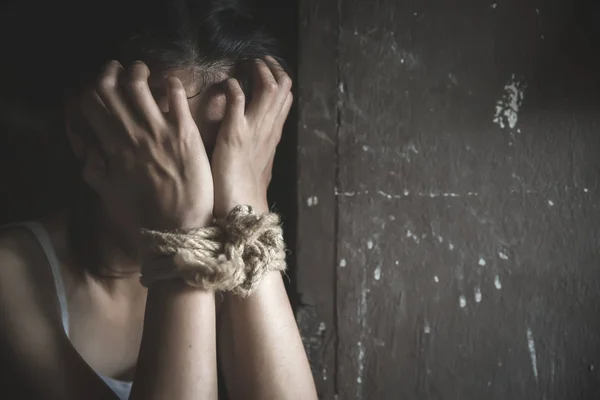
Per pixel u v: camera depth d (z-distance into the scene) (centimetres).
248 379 101
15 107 146
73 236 112
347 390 134
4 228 110
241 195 100
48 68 114
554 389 134
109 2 103
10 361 100
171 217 95
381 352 134
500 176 133
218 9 102
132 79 94
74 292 110
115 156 97
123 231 103
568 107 133
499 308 133
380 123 132
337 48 132
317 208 133
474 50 132
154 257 93
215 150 100
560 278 133
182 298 92
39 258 108
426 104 132
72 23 105
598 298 133
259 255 96
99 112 97
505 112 132
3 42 141
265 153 106
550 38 132
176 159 95
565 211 133
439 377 134
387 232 133
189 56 99
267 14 156
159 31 99
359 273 133
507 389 134
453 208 133
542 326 134
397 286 133
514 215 133
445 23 132
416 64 132
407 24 132
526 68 132
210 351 93
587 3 132
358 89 132
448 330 134
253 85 105
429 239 133
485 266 133
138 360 93
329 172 133
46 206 163
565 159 133
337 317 134
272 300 103
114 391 112
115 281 113
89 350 112
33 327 102
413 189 133
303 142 132
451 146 132
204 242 92
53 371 102
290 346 103
